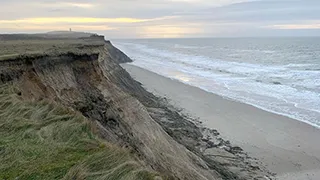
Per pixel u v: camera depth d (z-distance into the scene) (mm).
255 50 161500
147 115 23703
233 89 51156
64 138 10820
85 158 9094
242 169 22766
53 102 14820
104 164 8664
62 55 26016
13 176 8273
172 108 38969
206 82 58344
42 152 9680
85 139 10602
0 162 9055
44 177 8211
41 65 22797
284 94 46562
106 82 28641
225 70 76062
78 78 26172
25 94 18344
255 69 77500
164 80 60656
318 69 75500
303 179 21766
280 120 33875
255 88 51625
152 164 14789
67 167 8664
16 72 19797
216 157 24547
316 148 26734
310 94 46062
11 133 11266
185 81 59750
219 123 33375
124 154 9266
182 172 17078
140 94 42281
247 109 38469
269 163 24094
